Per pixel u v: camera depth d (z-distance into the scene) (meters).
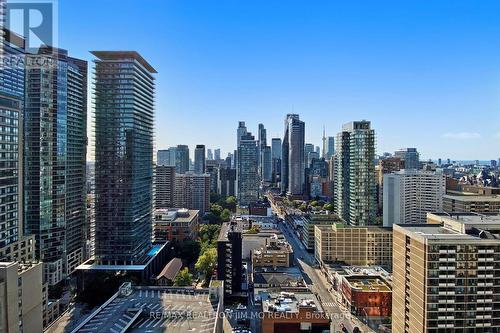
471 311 150.00
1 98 192.12
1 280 115.50
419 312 155.00
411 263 162.00
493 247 149.12
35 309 136.00
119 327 135.50
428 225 177.38
